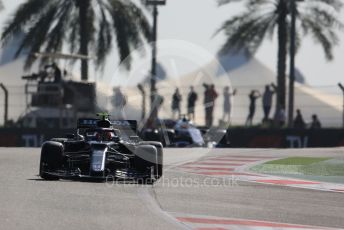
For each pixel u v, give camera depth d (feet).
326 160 265.34
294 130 384.68
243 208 151.33
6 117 429.79
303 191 181.57
